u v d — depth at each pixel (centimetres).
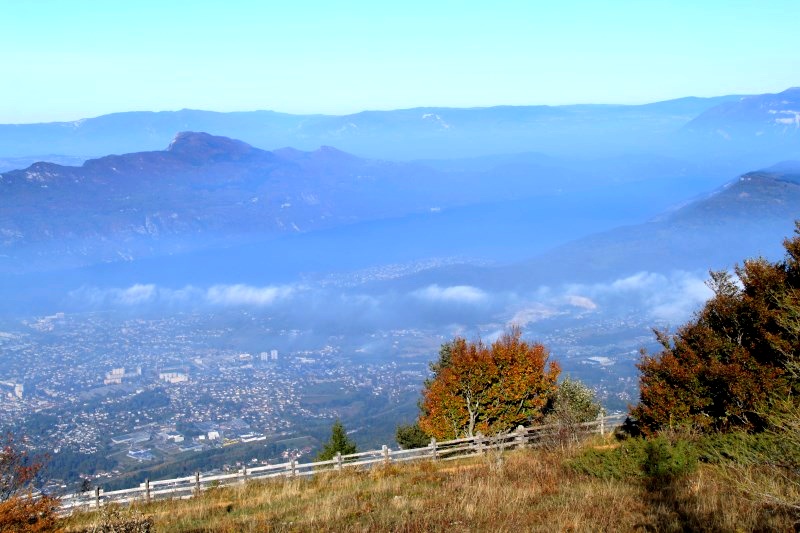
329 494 1836
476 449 2436
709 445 1725
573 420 2355
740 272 2086
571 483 1711
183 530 1549
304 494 1908
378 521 1467
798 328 1627
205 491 2103
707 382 1931
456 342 3058
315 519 1515
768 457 1398
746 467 1491
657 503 1416
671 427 1869
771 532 1177
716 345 1958
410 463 2316
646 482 1605
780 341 1797
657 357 2134
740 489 1341
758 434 1622
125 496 2161
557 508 1470
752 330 1956
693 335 2088
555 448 2158
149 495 2066
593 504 1474
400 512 1538
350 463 2327
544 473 1847
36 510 1355
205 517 1712
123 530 1438
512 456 2183
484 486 1716
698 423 1912
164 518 1711
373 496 1769
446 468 2183
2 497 1376
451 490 1739
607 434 2481
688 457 1653
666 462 1645
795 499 1230
